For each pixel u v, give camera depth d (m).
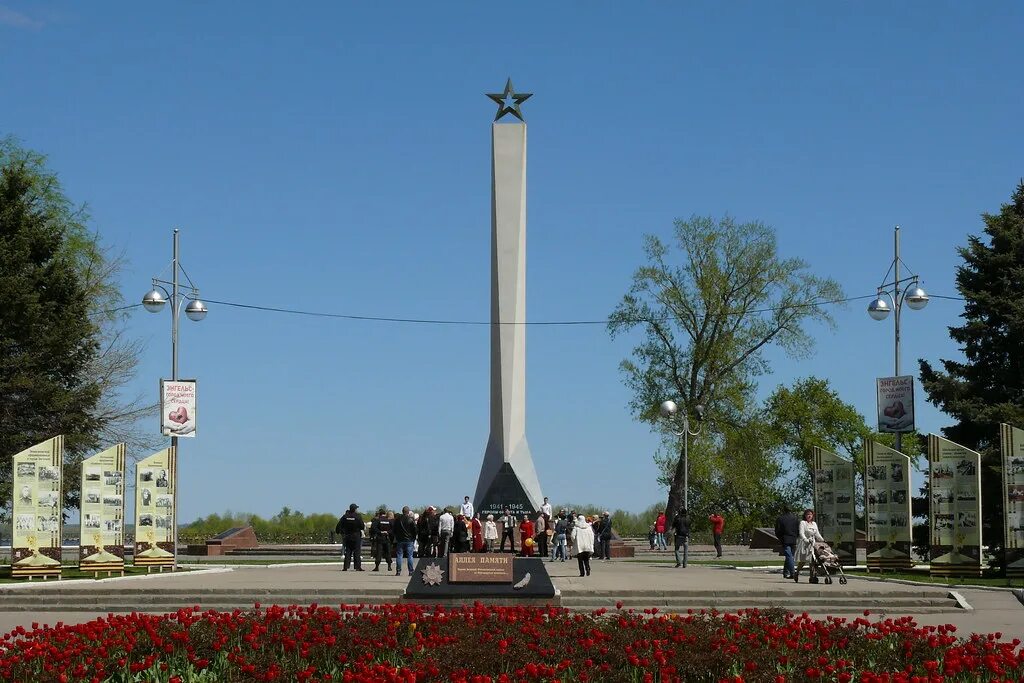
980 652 13.93
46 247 40.62
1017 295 38.88
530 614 17.17
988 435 38.59
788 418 71.81
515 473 47.03
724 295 58.91
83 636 15.11
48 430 39.53
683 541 38.41
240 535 55.62
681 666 13.30
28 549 30.84
